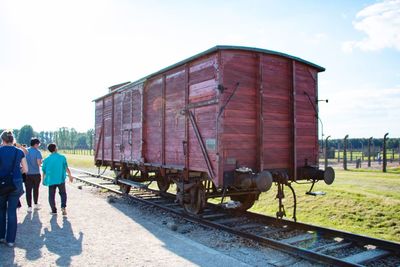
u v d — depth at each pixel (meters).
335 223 8.95
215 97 7.52
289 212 10.21
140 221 8.45
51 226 7.85
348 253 6.14
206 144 7.79
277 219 7.88
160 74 10.07
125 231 7.44
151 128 10.68
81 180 17.31
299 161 8.80
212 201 11.95
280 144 8.39
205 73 7.93
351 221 8.97
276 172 7.93
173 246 6.34
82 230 7.50
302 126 8.92
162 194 11.80
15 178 6.30
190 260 5.57
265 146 8.05
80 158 43.94
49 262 5.46
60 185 9.12
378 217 8.84
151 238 6.89
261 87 7.94
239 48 7.59
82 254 5.86
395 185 13.34
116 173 13.45
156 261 5.51
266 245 6.36
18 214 9.16
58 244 6.43
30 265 5.32
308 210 10.15
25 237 6.91
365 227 8.51
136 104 11.61
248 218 8.82
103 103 15.33
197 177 8.65
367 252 5.95
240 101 7.71
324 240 6.87
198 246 6.35
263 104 8.03
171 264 5.38
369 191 11.41
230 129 7.50
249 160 7.79
